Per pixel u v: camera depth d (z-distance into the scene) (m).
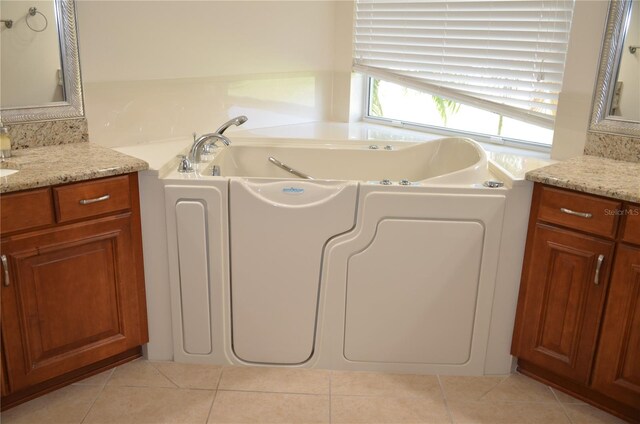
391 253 2.19
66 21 2.36
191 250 2.22
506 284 2.24
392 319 2.27
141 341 2.32
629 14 2.29
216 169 2.46
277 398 2.16
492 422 2.06
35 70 2.33
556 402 2.18
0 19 2.20
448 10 2.97
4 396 2.03
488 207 2.13
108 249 2.13
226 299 2.28
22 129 2.34
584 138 2.50
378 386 2.25
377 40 3.30
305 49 3.33
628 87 2.34
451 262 2.20
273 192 2.17
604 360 2.04
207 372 2.31
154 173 2.16
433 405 2.14
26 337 1.99
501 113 2.91
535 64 2.72
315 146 2.88
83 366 2.18
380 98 3.53
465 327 2.28
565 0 2.55
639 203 1.86
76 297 2.09
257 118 3.23
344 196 2.13
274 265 2.23
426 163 2.77
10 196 1.84
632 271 1.92
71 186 1.97
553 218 2.07
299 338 2.32
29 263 1.94
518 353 2.29
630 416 2.07
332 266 2.21
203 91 2.96
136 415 2.05
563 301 2.11
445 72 3.08
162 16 2.73
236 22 3.00
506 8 2.76
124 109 2.70
